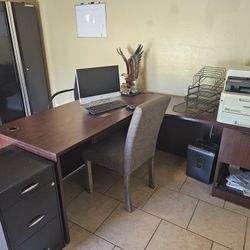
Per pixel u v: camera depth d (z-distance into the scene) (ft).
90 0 8.95
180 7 7.30
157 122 5.84
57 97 11.91
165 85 8.48
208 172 6.93
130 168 5.66
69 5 9.57
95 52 9.71
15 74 10.38
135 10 8.12
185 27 7.45
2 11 9.40
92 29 9.36
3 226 3.80
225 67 7.22
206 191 6.81
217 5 6.75
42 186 4.30
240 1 6.41
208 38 7.20
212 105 6.88
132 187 7.00
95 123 5.83
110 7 8.59
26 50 10.48
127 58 8.91
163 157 8.71
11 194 3.78
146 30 8.16
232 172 7.08
